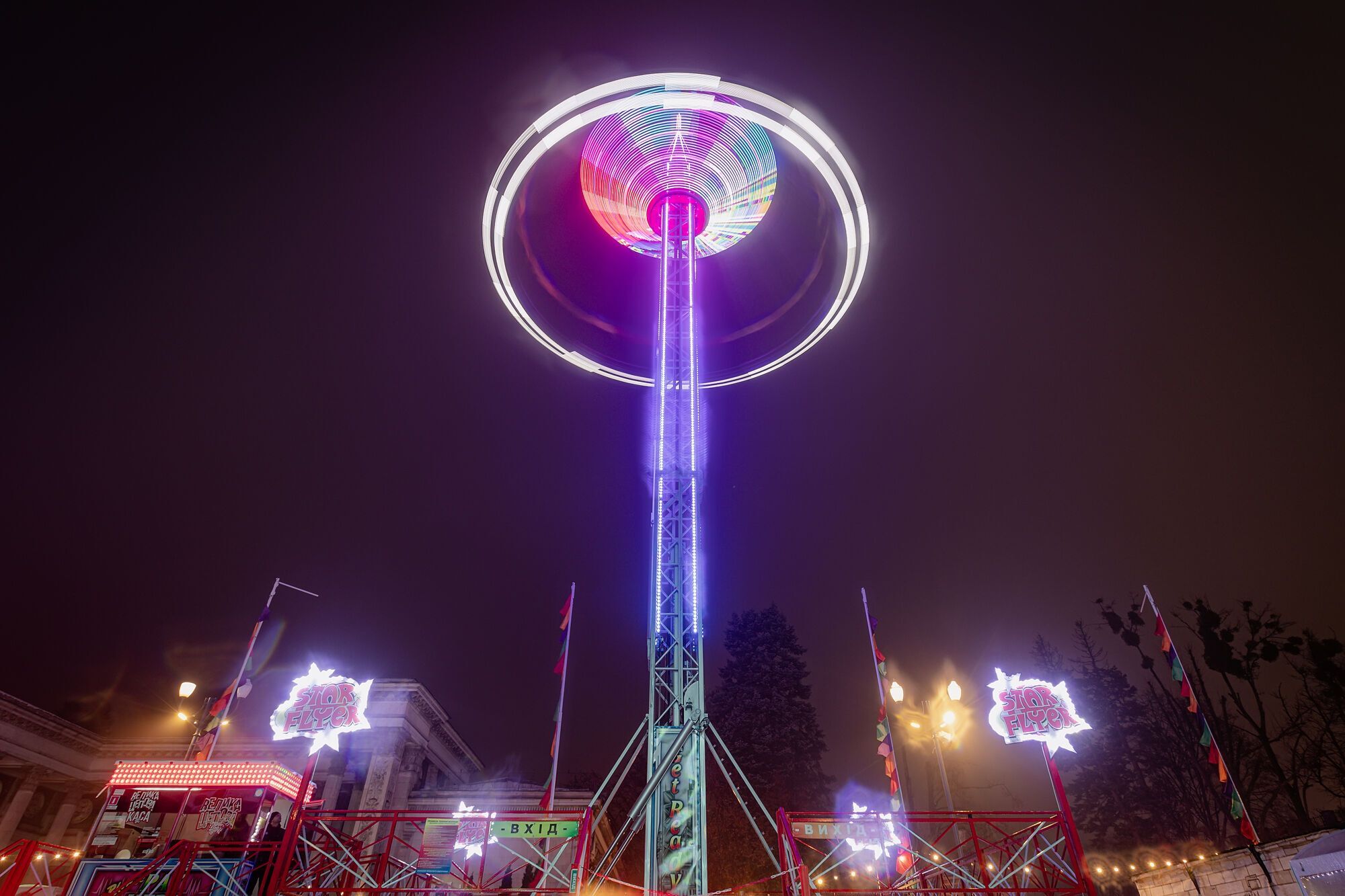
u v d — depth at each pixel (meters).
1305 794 32.72
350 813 13.87
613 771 15.70
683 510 18.59
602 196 27.02
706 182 26.16
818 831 14.47
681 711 16.31
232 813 14.73
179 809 15.23
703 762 15.62
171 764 15.26
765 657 46.94
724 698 46.47
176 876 13.47
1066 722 14.47
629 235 26.78
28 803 50.75
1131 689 41.06
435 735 60.34
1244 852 18.88
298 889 12.85
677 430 19.92
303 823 13.83
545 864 13.52
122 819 14.88
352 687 14.39
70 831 53.53
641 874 35.00
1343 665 32.59
